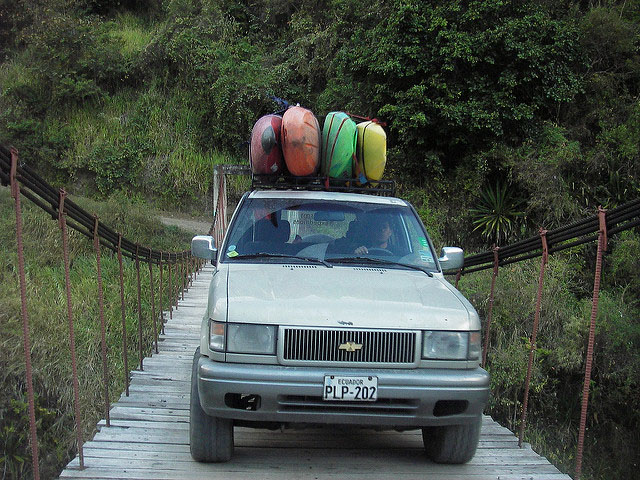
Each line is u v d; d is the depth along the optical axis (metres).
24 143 21.52
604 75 16.23
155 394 5.89
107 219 16.17
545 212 14.73
